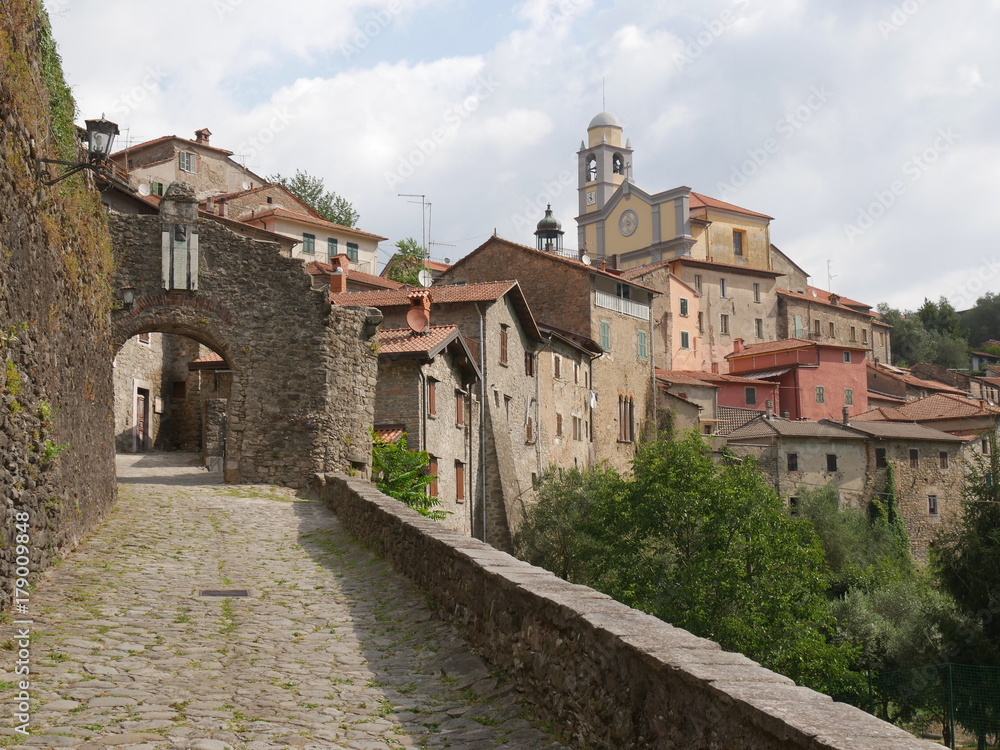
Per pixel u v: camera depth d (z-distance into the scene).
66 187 14.77
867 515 67.94
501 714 7.73
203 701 8.00
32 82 12.38
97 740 6.87
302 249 69.44
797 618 35.12
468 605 9.84
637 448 63.09
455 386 38.88
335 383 25.62
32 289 11.97
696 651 5.81
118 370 38.25
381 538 15.36
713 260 91.50
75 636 9.84
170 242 25.00
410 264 72.94
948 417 75.50
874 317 111.19
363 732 7.43
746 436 67.25
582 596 7.62
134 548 15.24
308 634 10.68
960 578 37.31
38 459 12.09
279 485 24.84
